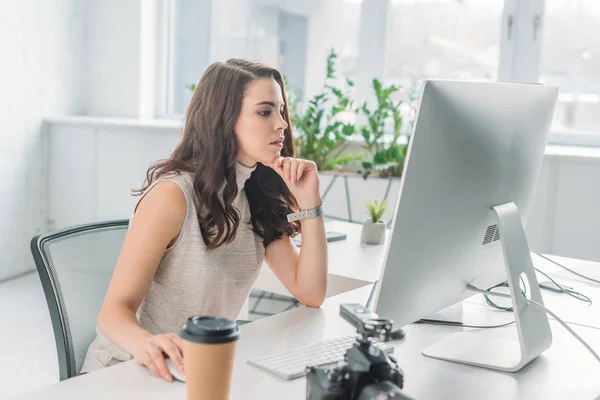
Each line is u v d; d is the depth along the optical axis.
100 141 4.44
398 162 3.77
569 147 3.92
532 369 1.38
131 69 4.71
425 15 4.22
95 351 1.57
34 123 4.40
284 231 1.79
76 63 4.75
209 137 1.59
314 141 3.92
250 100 1.59
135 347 1.32
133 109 4.74
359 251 2.39
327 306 1.75
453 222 1.33
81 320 1.62
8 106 4.16
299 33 4.48
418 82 4.29
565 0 3.93
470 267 1.46
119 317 1.43
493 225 1.46
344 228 2.80
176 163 1.61
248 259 1.72
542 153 1.59
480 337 1.53
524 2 3.99
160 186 1.56
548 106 1.53
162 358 1.27
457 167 1.28
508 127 1.39
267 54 4.57
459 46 4.18
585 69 3.95
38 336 3.46
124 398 1.17
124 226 1.80
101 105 4.80
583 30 3.92
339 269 2.13
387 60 4.33
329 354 1.38
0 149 4.12
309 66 4.48
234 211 1.63
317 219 1.74
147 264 1.52
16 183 4.29
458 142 1.27
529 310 1.39
